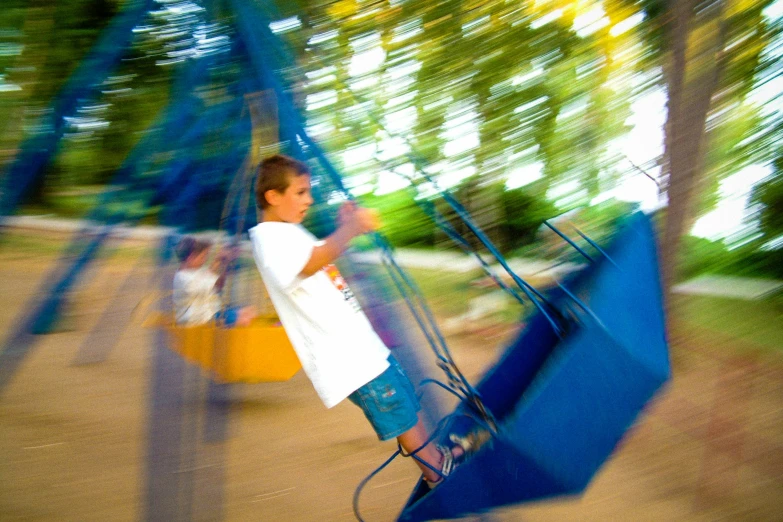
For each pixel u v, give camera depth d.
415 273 8.93
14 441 3.61
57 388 4.48
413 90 6.82
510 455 2.16
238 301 5.03
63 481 3.20
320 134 3.53
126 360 5.14
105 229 3.08
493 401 2.67
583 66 6.61
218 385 4.47
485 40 6.70
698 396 4.83
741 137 6.58
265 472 3.46
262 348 4.10
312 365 2.43
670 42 5.35
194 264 4.12
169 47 3.43
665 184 5.50
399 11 6.14
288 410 4.41
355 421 4.25
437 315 7.01
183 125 3.18
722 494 3.35
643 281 2.64
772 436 4.09
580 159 7.42
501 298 6.72
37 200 10.94
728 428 4.21
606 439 2.18
